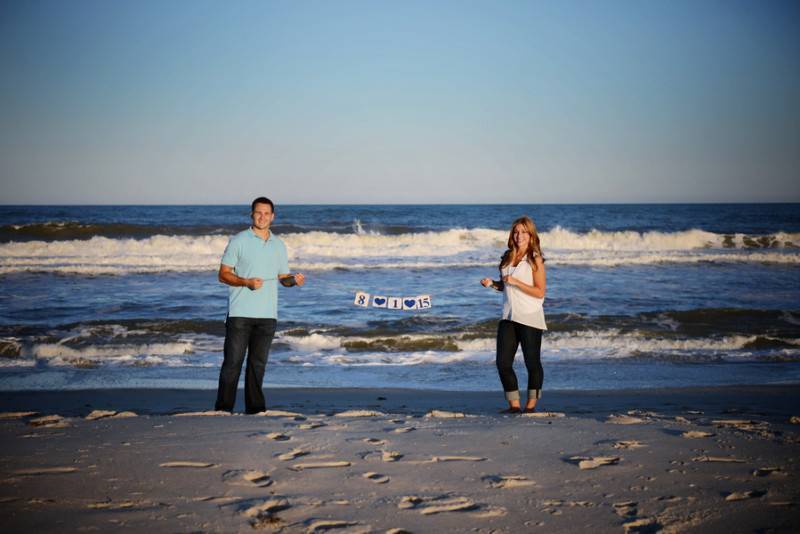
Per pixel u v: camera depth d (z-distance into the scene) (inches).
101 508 104.3
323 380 318.0
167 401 270.2
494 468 130.5
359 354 378.9
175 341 401.4
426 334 416.5
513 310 213.9
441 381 318.0
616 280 678.5
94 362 350.3
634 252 989.8
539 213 2603.3
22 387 297.1
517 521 101.2
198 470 126.2
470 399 275.9
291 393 288.5
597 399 276.1
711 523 100.8
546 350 392.2
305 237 1048.2
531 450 145.0
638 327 449.1
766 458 139.3
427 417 189.5
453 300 550.0
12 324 438.6
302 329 430.6
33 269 693.3
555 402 269.0
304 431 162.6
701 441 154.9
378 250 960.9
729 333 432.8
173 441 149.9
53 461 131.4
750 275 726.5
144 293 572.4
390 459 136.5
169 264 751.7
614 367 351.6
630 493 115.3
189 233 1162.0
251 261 205.6
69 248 893.2
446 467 130.9
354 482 120.2
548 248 1060.5
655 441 154.3
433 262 826.2
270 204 209.2
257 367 209.8
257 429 164.6
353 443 149.9
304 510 104.6
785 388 302.8
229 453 139.1
